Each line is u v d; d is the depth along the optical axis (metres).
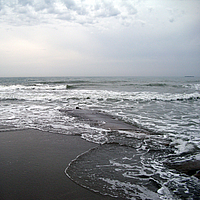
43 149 4.10
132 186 2.74
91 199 2.43
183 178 2.97
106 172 3.13
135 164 3.45
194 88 24.91
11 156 3.69
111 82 35.50
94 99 13.42
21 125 6.08
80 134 5.25
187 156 3.83
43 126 6.03
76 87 24.84
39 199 2.40
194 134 5.43
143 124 6.57
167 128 6.08
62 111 8.79
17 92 17.94
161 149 4.22
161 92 18.78
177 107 10.48
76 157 3.71
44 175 2.99
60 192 2.56
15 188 2.63
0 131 5.39
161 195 2.53
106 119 7.24
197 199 2.44
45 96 14.82
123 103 11.84
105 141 4.70
